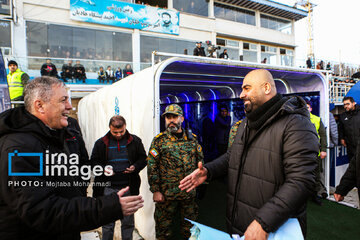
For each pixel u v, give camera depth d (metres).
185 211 2.39
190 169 2.27
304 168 1.01
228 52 18.02
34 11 10.73
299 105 1.28
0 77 2.42
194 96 6.62
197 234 1.02
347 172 1.91
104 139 2.42
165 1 15.31
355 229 2.89
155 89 2.50
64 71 9.63
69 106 1.18
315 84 4.00
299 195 0.96
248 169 1.27
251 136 1.29
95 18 12.14
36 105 1.04
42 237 1.00
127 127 3.29
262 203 1.18
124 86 3.44
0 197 0.88
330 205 3.65
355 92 4.95
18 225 0.92
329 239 2.67
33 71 9.48
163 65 2.52
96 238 2.80
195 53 8.84
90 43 12.20
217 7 17.69
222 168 1.53
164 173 2.27
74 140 2.18
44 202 0.89
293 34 21.89
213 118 6.08
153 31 14.02
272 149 1.16
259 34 19.39
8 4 9.76
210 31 16.48
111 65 10.88
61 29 11.44
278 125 1.16
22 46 10.43
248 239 0.93
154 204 2.66
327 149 3.92
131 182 2.41
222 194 4.32
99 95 4.99
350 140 4.13
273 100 1.19
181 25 15.18
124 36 13.22
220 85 5.17
